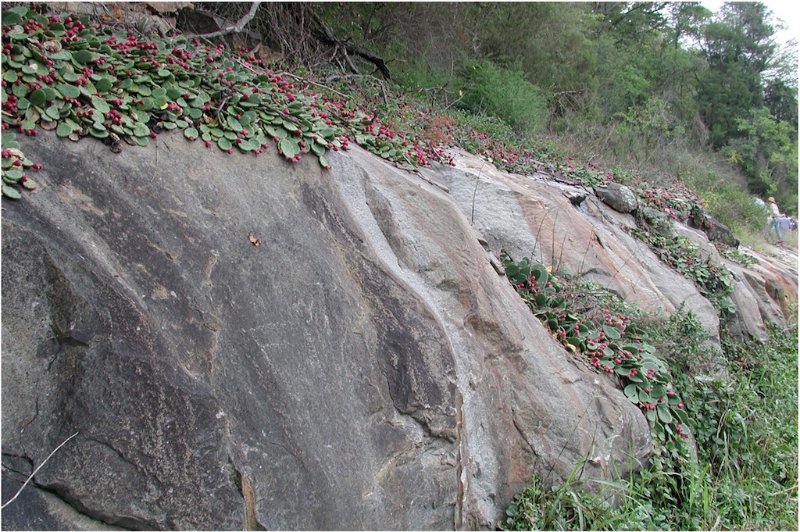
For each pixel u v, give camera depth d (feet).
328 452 9.61
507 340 13.43
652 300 21.81
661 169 45.24
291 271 10.57
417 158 16.97
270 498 8.80
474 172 19.44
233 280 9.84
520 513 11.89
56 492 7.51
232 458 8.59
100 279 8.35
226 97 11.87
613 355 16.33
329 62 24.23
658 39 83.05
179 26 18.58
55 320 7.90
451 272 13.14
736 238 38.09
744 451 17.89
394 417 10.68
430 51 33.71
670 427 16.16
